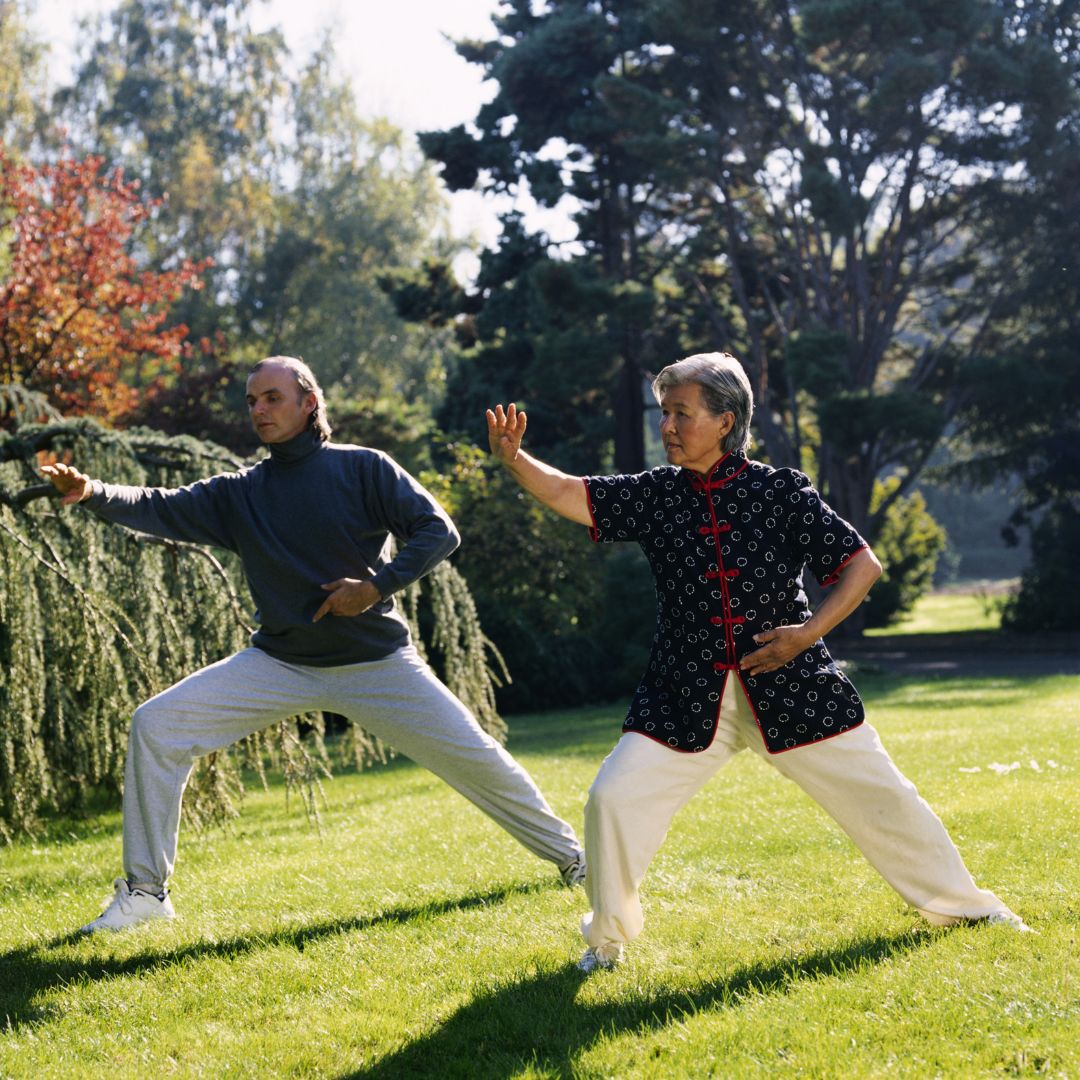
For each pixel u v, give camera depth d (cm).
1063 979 327
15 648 625
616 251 3053
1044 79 2633
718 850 542
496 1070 296
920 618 4309
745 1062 290
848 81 2714
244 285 4450
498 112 3042
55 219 1905
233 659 448
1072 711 1155
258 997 364
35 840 749
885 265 2980
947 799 625
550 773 967
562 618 2073
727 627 358
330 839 666
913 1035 301
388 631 443
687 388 359
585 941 388
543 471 370
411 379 4631
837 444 2550
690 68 2872
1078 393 2994
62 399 1831
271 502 434
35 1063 315
